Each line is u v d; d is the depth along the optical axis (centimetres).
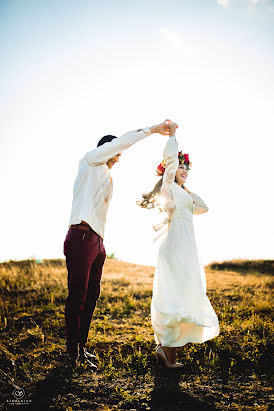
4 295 682
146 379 321
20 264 1096
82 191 350
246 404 274
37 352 387
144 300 636
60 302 609
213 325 324
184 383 313
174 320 321
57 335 443
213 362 347
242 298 638
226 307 564
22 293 692
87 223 337
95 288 368
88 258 338
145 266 1150
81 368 339
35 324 488
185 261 336
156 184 389
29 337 434
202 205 395
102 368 342
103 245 362
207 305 337
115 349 393
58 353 382
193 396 288
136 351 377
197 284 335
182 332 333
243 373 331
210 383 312
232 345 393
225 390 298
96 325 481
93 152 355
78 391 298
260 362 349
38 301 623
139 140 353
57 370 337
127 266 1138
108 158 352
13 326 477
